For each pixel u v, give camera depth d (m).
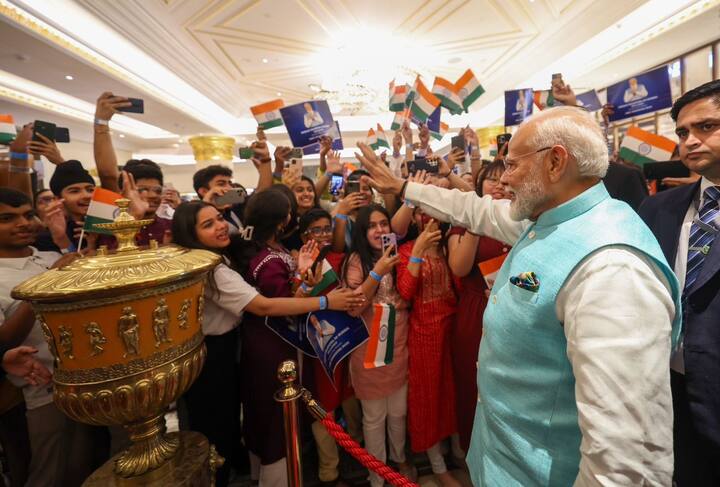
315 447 2.05
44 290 0.75
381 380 1.63
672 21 4.70
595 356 0.59
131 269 0.84
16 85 5.90
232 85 7.44
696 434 0.94
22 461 1.40
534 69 6.59
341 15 5.03
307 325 1.52
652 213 1.20
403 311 1.69
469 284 1.64
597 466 0.56
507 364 0.81
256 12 4.84
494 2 4.80
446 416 1.72
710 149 1.00
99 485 0.93
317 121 2.58
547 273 0.73
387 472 0.96
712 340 0.93
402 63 6.57
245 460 1.85
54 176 1.91
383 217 1.69
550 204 0.81
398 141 3.05
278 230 1.60
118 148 10.61
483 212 1.20
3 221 1.36
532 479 0.76
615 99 2.31
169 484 0.92
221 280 1.36
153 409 0.92
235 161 12.81
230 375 1.56
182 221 1.37
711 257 0.95
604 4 4.68
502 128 9.57
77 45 4.43
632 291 0.61
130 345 0.83
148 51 5.02
